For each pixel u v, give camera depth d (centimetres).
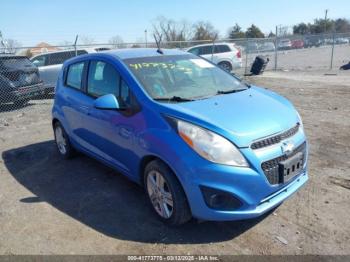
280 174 328
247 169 309
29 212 415
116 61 435
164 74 425
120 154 420
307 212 376
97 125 454
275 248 321
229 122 329
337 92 1102
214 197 315
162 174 348
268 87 1314
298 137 359
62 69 580
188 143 321
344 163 501
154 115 358
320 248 317
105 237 353
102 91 451
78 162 573
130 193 446
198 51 1850
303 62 2600
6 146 703
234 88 441
